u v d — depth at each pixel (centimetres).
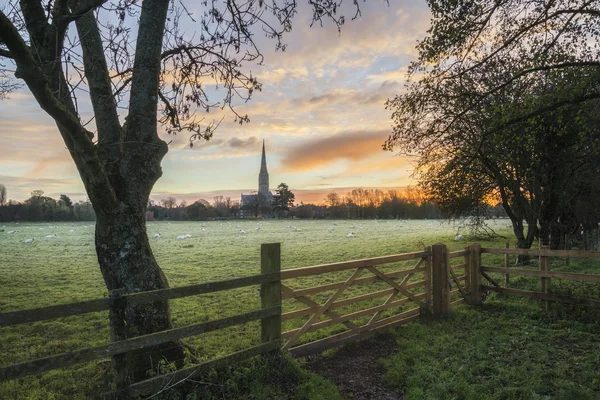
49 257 2181
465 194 1547
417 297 704
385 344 588
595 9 780
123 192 434
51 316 290
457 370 474
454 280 786
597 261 1477
